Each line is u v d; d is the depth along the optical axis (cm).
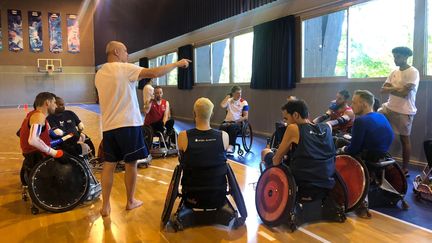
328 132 255
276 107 672
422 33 418
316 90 581
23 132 302
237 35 775
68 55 1842
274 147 386
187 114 1048
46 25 1781
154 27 1209
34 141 277
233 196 257
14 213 292
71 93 1864
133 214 285
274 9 659
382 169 286
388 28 461
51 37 1797
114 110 267
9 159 508
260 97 714
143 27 1305
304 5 589
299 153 247
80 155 336
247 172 408
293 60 619
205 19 883
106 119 269
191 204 259
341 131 389
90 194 311
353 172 270
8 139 690
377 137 273
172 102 1147
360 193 262
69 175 295
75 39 1844
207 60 920
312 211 262
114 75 265
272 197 255
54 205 290
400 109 366
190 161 243
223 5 802
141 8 1309
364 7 492
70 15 1825
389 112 374
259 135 704
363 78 496
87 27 1864
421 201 305
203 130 249
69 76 1850
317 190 252
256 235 242
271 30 648
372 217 270
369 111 287
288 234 243
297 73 619
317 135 249
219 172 250
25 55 1756
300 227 254
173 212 278
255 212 284
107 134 270
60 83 1836
